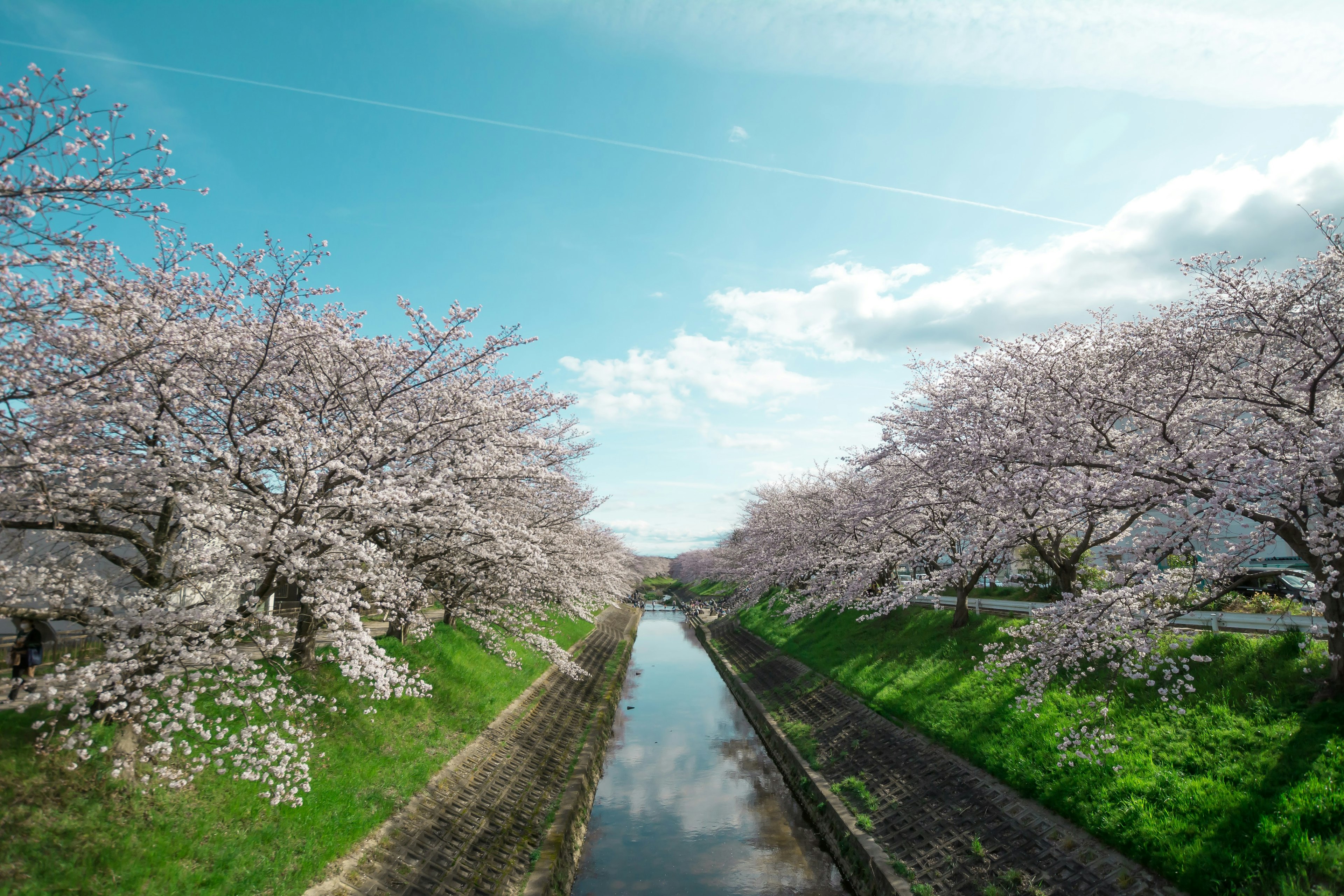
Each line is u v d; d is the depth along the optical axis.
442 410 12.80
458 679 18.25
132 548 12.99
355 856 9.85
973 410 12.77
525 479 15.69
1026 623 17.11
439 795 12.61
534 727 18.72
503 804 13.76
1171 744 10.34
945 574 13.02
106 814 7.87
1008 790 11.94
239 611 9.55
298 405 11.98
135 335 8.77
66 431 8.34
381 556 10.20
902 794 13.88
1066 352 12.82
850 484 27.02
